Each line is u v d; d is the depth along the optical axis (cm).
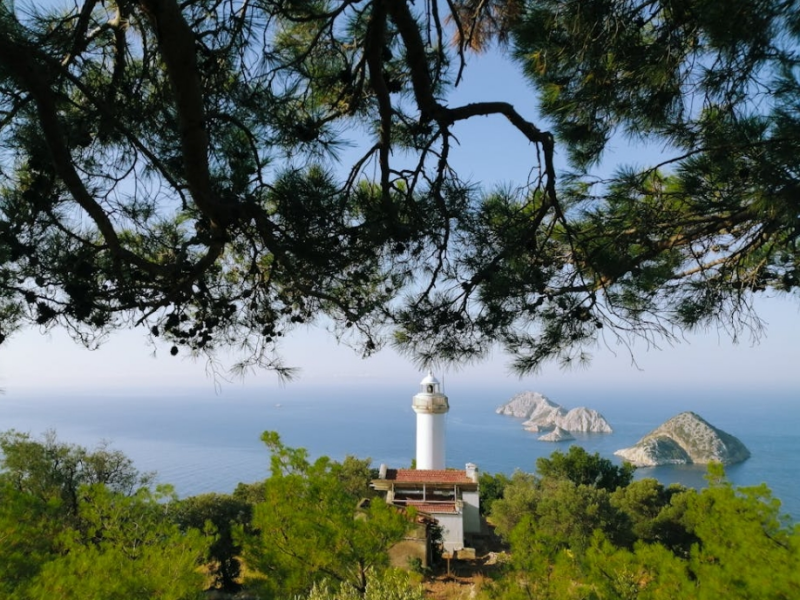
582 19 302
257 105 294
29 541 654
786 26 245
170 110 292
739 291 412
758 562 470
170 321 272
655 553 535
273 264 316
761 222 339
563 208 385
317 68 337
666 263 420
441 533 2186
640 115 360
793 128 277
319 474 844
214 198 252
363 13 327
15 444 1705
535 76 385
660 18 310
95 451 1958
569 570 564
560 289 338
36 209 254
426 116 293
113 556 613
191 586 647
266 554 792
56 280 263
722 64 301
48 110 201
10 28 198
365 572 808
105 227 233
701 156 336
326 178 299
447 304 324
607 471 3359
